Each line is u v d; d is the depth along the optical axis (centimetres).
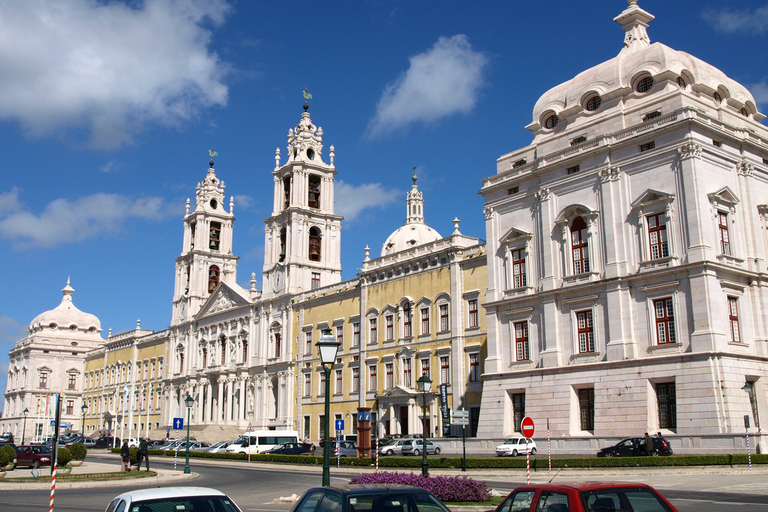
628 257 5356
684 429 4775
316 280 10006
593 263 5562
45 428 14762
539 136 6350
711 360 4734
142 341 13888
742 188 5391
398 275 8044
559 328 5722
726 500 2803
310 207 10306
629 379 5134
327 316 9094
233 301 11106
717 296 4912
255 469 5903
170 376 12481
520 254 6206
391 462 4997
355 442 6931
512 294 6175
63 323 16588
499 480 4112
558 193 5919
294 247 9881
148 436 12238
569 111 6100
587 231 5641
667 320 5084
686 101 5309
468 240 7500
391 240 11688
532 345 5922
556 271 5831
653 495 1399
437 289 7481
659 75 5525
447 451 6256
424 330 7625
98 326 17025
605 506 1353
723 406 4666
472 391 6888
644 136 5350
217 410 11175
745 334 5066
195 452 7762
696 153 5084
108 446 10994
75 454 6384
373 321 8344
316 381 9144
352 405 8444
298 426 9269
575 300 5616
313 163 10281
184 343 12338
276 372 9844
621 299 5319
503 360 6166
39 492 3944
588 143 5722
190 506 1516
